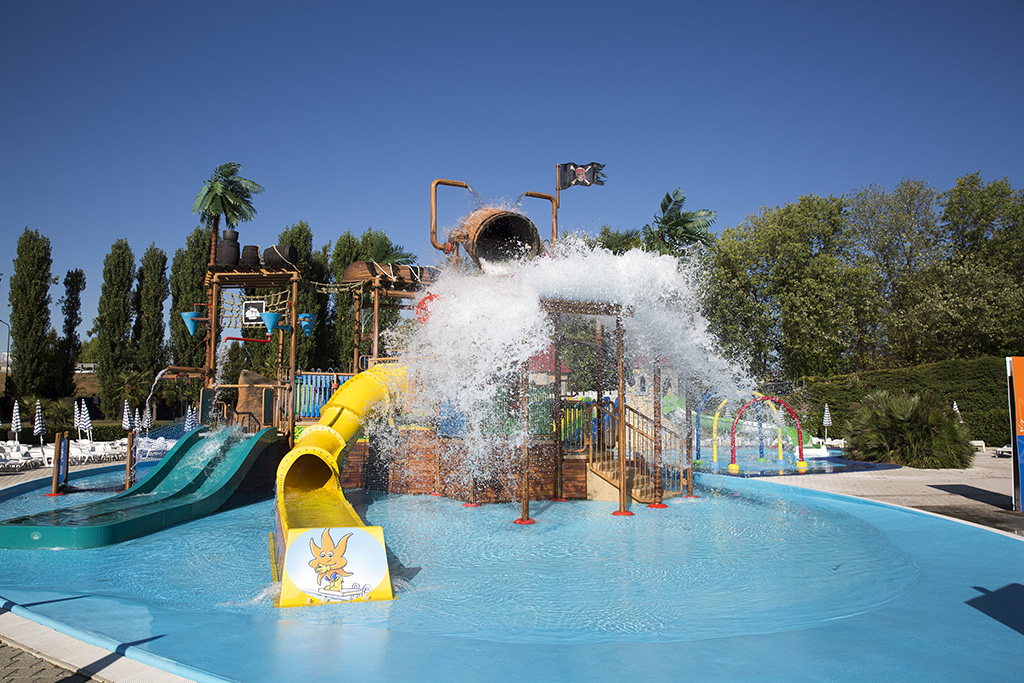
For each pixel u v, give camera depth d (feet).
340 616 17.75
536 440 38.45
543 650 14.89
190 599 19.65
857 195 130.00
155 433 69.56
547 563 24.02
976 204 119.24
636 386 60.85
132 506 32.35
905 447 56.95
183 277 119.96
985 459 64.28
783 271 105.50
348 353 119.14
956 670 13.51
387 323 78.79
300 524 21.22
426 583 21.35
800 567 23.31
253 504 38.73
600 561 24.30
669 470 45.78
